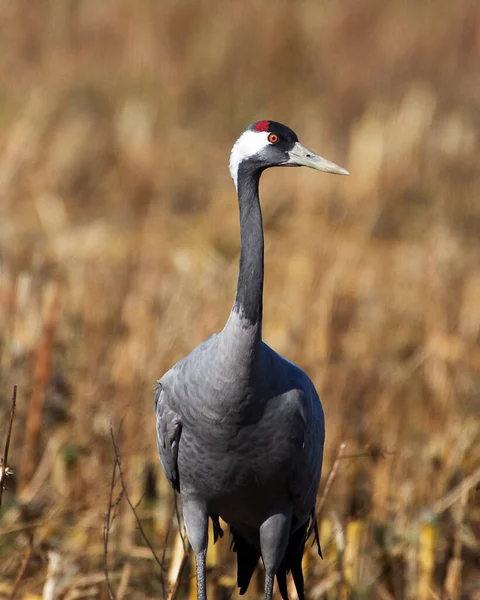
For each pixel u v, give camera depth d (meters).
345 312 13.55
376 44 26.80
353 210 18.64
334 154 21.11
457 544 8.88
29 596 8.54
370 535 9.40
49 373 10.62
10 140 19.78
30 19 26.52
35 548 8.98
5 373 10.81
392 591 9.18
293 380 7.54
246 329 7.18
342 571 8.58
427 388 11.83
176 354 11.52
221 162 21.28
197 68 25.64
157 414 7.81
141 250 15.97
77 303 12.95
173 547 9.43
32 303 11.80
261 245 7.32
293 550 8.30
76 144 20.33
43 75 24.41
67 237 16.31
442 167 20.72
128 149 20.48
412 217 18.86
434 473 10.06
